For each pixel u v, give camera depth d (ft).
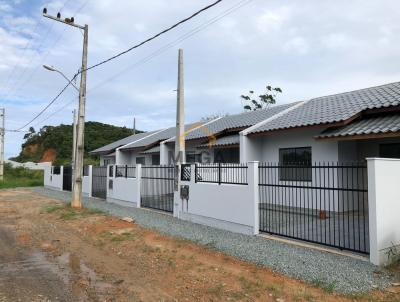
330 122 40.50
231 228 33.94
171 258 25.71
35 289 19.74
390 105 37.99
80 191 55.62
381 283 19.42
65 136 225.56
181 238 31.42
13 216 48.80
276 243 28.35
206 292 19.26
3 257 26.81
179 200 42.04
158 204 50.03
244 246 27.66
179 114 46.85
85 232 36.35
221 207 35.22
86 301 18.12
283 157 50.24
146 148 86.17
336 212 42.06
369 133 35.73
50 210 52.29
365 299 17.62
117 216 44.91
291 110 56.39
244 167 33.42
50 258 26.55
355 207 43.19
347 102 48.34
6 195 81.35
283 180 48.91
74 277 21.90
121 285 20.52
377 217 22.44
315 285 19.63
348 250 25.22
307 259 23.85
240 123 62.54
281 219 38.45
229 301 18.03
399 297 17.70
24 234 35.83
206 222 37.35
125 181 57.16
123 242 31.09
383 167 23.02
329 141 42.27
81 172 55.88
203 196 37.91
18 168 176.04
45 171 110.22
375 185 22.58
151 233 33.99
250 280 20.80
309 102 58.85
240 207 32.91
